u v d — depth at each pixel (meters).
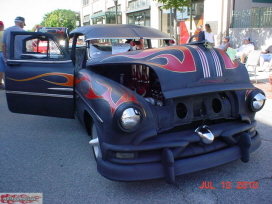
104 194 2.79
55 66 3.88
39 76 3.89
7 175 3.18
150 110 2.65
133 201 2.66
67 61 3.85
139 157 2.57
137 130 2.53
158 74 2.70
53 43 3.89
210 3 11.91
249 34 10.76
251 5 11.94
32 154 3.75
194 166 2.63
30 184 2.99
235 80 2.98
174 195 2.74
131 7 19.64
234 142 2.89
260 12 10.48
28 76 3.95
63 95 3.84
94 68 3.62
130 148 2.52
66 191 2.85
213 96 2.95
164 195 2.75
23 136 4.42
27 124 5.02
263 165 3.28
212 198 2.68
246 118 3.00
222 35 11.65
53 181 3.05
